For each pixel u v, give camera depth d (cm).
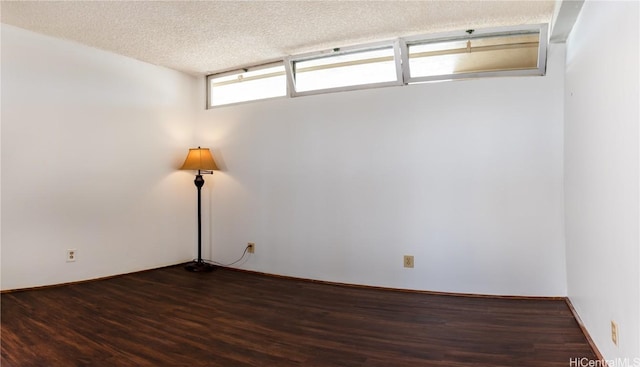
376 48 338
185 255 433
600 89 192
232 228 413
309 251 366
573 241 258
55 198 332
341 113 352
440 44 322
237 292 322
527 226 294
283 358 198
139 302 293
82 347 210
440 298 301
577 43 243
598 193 196
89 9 274
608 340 180
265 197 391
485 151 304
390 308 278
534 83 294
